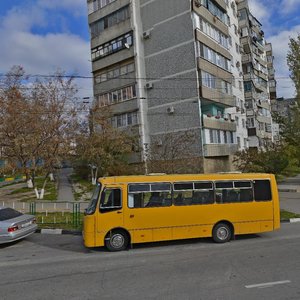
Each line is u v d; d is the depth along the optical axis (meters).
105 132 29.59
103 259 9.81
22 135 23.72
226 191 11.83
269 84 59.06
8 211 13.60
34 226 13.62
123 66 33.56
